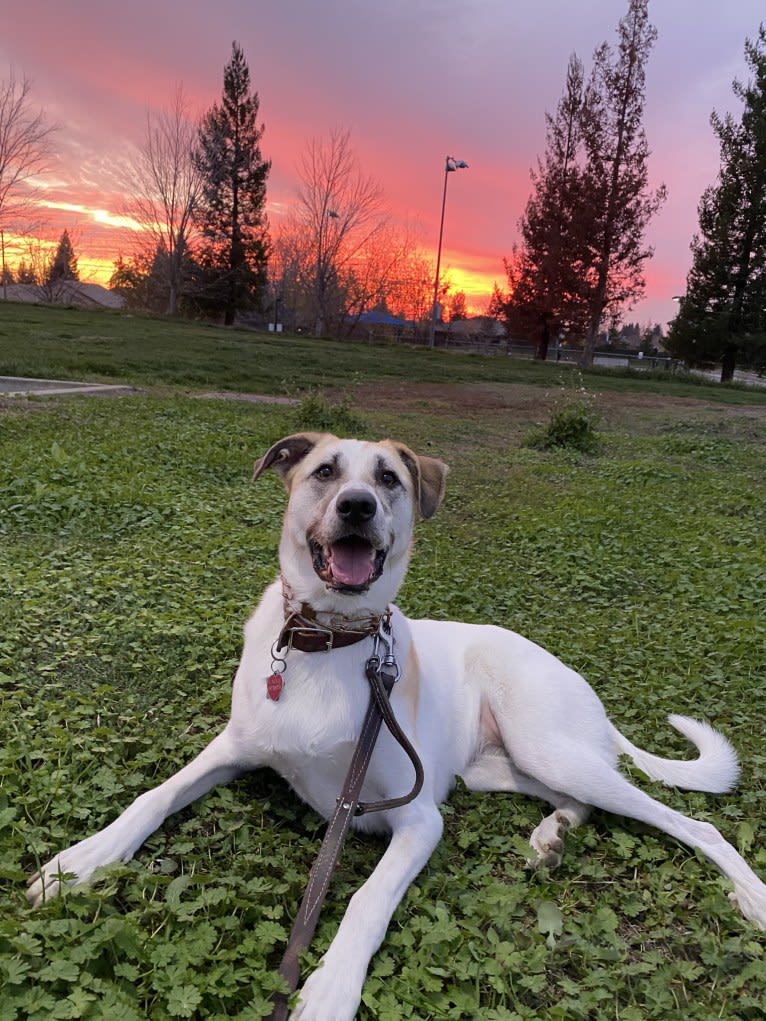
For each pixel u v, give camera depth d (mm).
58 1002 551
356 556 797
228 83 14836
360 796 835
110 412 3520
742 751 1119
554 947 696
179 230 15422
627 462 3799
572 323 12773
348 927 655
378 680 803
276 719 799
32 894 669
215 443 3082
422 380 7555
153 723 1010
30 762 865
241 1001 599
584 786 883
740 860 829
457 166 12609
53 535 1831
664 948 735
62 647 1201
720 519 2725
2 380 4512
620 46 11016
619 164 11352
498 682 977
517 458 3836
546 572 2031
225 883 711
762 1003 661
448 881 764
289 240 18625
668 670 1418
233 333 11117
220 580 1632
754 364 11758
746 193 11211
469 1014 618
